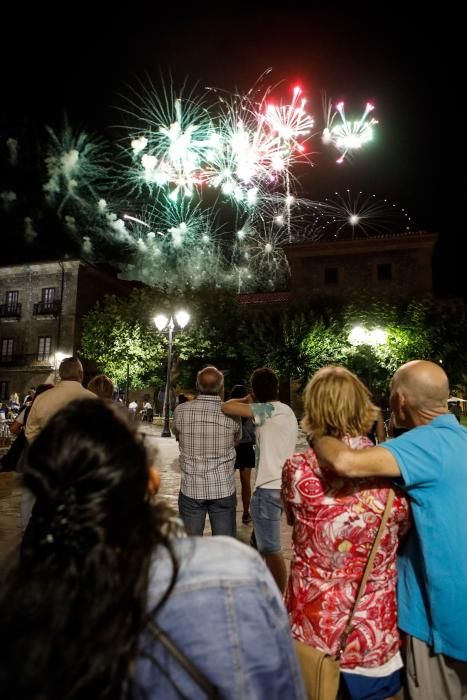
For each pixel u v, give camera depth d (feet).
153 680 2.31
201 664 2.33
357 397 5.78
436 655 5.45
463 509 5.38
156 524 2.76
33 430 11.83
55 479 2.55
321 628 5.20
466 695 5.45
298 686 2.63
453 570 5.30
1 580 2.50
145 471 2.79
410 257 92.99
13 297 110.11
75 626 2.26
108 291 116.16
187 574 2.60
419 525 5.45
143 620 2.38
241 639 2.43
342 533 5.30
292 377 79.10
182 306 83.82
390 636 5.32
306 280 96.53
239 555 2.84
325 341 74.33
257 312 86.17
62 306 105.91
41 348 106.22
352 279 94.79
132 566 2.47
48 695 2.17
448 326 74.33
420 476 5.33
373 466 5.18
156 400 105.29
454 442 5.60
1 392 107.24
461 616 5.29
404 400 6.19
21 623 2.27
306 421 5.92
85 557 2.42
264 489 11.75
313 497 5.45
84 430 2.67
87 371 103.81
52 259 106.22
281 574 11.55
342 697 5.22
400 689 5.52
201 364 84.23
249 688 2.35
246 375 81.97
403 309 76.69
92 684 2.22
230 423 12.63
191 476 12.34
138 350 82.02
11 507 20.98
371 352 69.15
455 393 74.95
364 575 5.27
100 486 2.52
